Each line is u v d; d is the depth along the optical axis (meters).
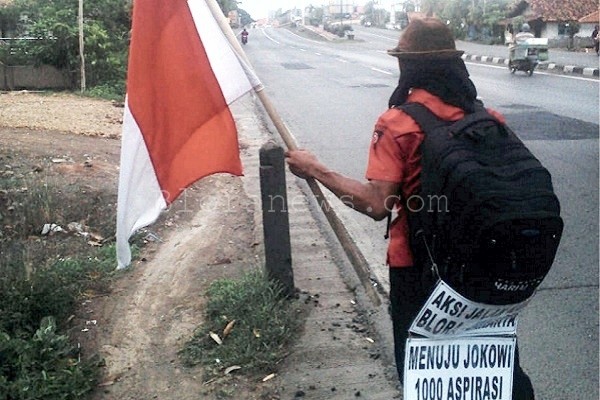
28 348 3.80
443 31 2.56
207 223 6.41
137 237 5.92
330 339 4.19
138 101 3.00
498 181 2.24
